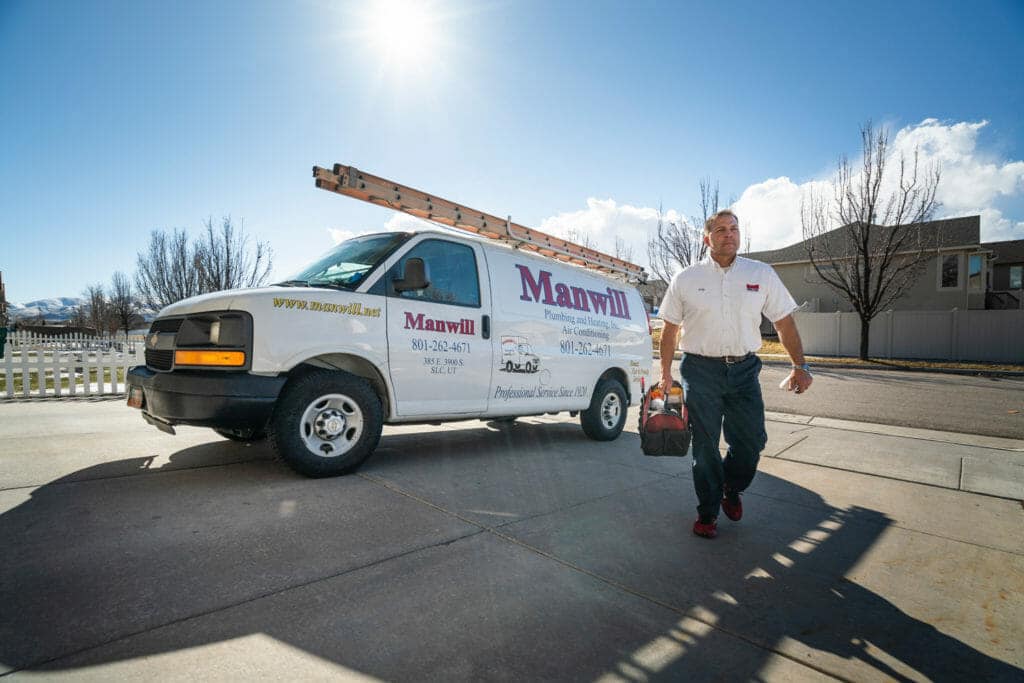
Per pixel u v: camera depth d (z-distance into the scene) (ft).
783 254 103.55
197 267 77.46
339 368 13.52
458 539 9.48
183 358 12.23
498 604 7.32
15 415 21.45
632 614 7.23
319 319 12.52
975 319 69.46
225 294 12.13
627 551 9.35
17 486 11.41
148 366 13.74
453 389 15.01
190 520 9.73
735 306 9.96
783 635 6.89
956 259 86.79
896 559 9.43
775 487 13.98
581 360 18.85
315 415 12.55
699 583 8.25
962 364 63.77
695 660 6.27
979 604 7.88
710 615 7.30
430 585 7.75
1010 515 11.89
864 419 25.34
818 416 26.40
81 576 7.50
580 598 7.60
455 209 16.72
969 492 13.66
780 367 62.80
